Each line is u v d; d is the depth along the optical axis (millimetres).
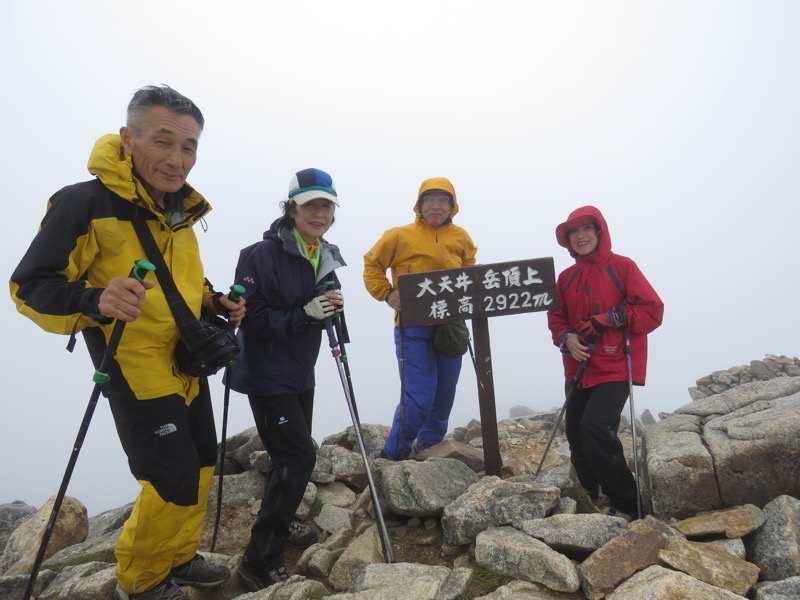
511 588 2846
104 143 2633
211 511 4477
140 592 2842
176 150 2711
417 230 5246
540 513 3416
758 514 3281
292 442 3359
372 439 5961
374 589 2900
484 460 4609
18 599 3326
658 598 2582
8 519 6684
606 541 3080
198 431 3084
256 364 3377
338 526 4102
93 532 4441
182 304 2771
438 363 5305
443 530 3684
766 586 2682
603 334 4016
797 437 3504
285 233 3447
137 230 2699
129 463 2758
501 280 4543
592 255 4191
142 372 2668
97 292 2346
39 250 2404
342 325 3848
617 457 3770
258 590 3234
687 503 3521
